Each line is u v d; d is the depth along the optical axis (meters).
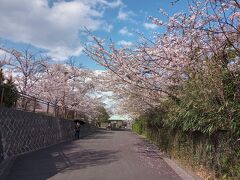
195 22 10.98
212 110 8.95
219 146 9.66
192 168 12.75
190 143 13.43
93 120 66.19
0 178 10.08
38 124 21.58
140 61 14.61
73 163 13.88
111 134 48.66
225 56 9.44
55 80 37.50
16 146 16.55
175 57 12.52
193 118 10.43
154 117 25.64
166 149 19.64
